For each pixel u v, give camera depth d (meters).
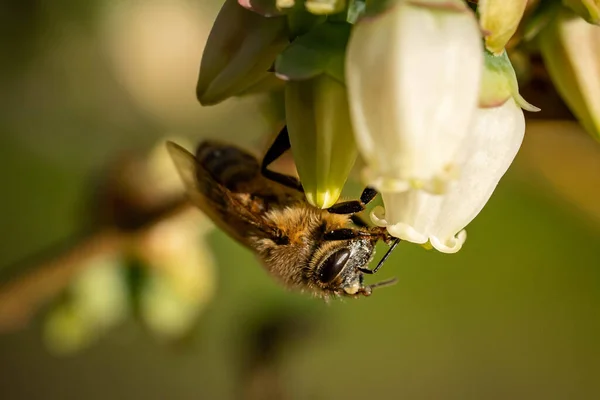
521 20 0.13
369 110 0.12
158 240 0.16
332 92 0.12
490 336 0.19
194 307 0.17
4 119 0.20
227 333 0.18
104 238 0.16
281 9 0.12
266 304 0.16
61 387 0.22
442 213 0.12
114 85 0.20
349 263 0.14
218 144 0.14
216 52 0.13
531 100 0.13
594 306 0.19
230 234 0.14
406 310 0.19
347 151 0.12
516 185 0.18
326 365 0.19
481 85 0.12
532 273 0.18
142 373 0.21
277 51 0.13
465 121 0.12
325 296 0.14
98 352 0.21
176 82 0.20
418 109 0.12
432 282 0.19
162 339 0.17
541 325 0.19
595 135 0.13
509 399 0.19
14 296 0.16
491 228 0.18
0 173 0.20
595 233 0.18
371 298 0.19
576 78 0.13
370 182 0.12
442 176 0.12
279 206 0.14
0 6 0.20
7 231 0.20
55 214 0.20
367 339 0.19
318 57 0.12
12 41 0.20
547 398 0.19
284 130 0.14
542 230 0.18
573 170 0.17
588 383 0.19
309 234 0.14
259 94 0.14
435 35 0.12
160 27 0.20
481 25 0.12
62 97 0.20
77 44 0.20
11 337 0.21
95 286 0.16
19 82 0.20
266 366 0.16
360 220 0.14
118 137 0.20
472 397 0.19
